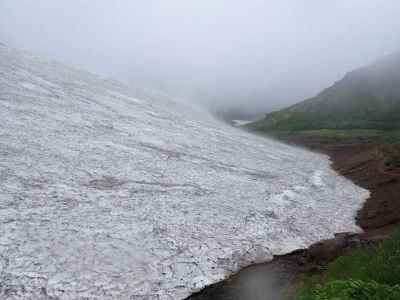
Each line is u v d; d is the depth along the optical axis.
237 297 12.54
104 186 21.36
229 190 26.47
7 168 20.08
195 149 40.69
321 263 15.78
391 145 50.97
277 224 20.27
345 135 90.31
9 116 30.47
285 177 36.94
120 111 51.56
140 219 17.55
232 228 18.56
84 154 26.66
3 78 44.69
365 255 12.64
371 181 36.84
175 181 25.86
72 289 11.48
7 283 11.08
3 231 13.73
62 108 40.72
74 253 13.42
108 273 12.69
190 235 16.81
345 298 7.16
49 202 17.33
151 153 32.59
